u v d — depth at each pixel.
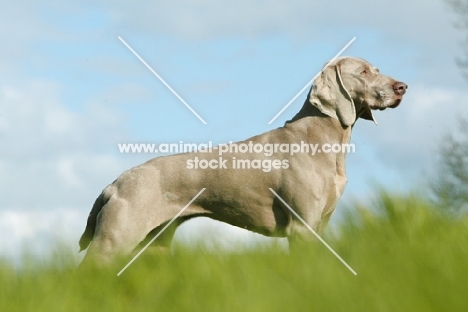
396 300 5.09
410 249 6.04
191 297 5.68
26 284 6.21
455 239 6.18
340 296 5.27
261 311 5.22
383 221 6.80
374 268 5.72
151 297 5.93
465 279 5.22
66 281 6.29
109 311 5.83
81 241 10.02
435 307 4.98
